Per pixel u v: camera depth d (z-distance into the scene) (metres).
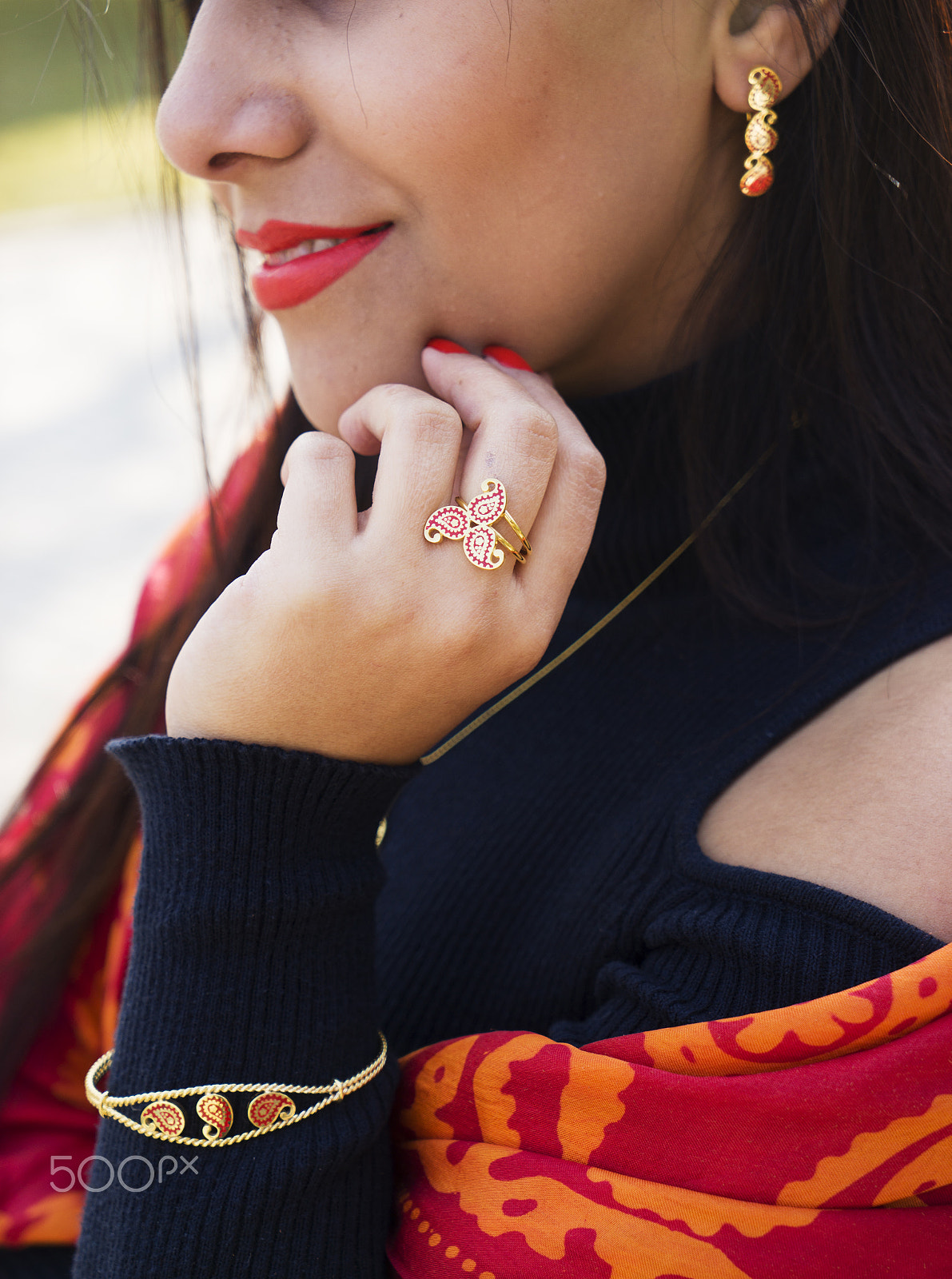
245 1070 0.47
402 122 0.47
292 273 0.50
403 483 0.47
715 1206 0.44
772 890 0.46
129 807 0.62
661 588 0.54
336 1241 0.47
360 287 0.50
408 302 0.50
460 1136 0.47
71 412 2.33
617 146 0.49
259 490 0.61
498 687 0.48
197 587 0.62
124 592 1.81
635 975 0.47
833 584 0.50
